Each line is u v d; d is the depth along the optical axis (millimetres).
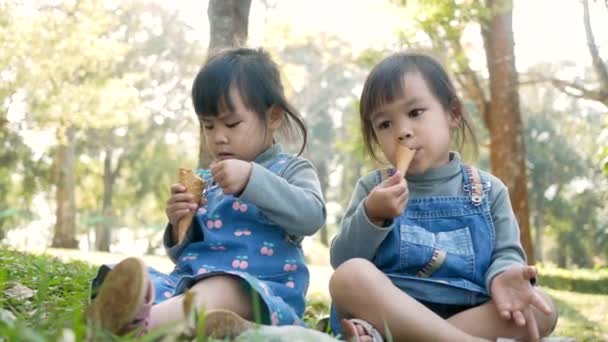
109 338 1907
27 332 1657
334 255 2869
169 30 26719
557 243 32406
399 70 2869
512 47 11117
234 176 2693
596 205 30938
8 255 5281
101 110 18594
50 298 3021
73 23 18125
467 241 2805
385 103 2855
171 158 29875
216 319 2150
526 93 28891
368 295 2439
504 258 2756
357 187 3068
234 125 2932
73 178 22781
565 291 10703
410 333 2428
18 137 20672
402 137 2826
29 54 17672
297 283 2844
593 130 30625
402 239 2805
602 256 31438
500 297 2531
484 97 11328
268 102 3002
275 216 2754
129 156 29547
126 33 26031
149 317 2242
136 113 20438
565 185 31609
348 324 2361
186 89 27453
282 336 2145
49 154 22906
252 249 2822
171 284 2740
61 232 22469
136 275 2033
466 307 2717
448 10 9398
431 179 2902
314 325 3594
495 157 11273
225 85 2906
